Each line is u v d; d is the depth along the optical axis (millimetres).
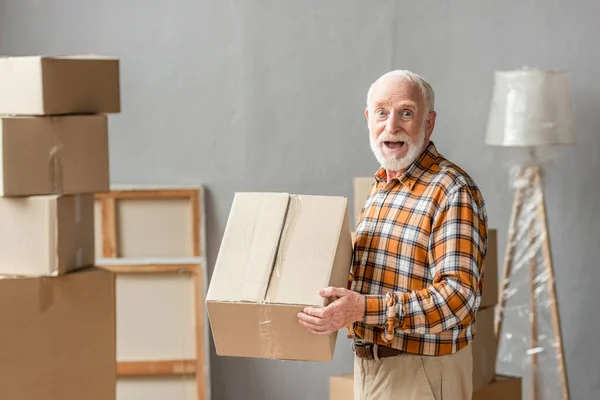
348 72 5223
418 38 5195
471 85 5156
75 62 3322
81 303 3369
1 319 3232
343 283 2844
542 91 4613
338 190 5258
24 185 3254
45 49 5188
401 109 2857
